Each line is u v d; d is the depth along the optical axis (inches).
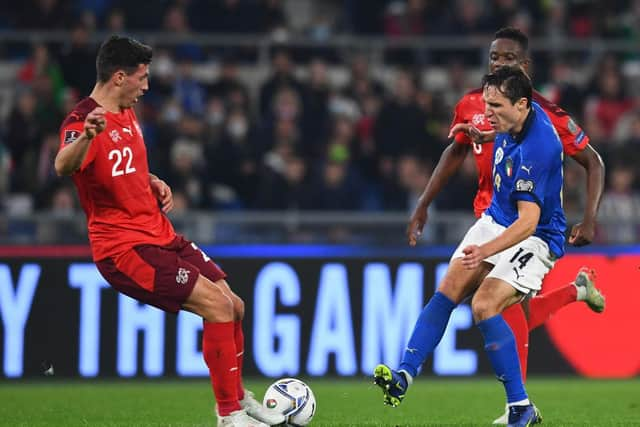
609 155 1888.5
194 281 850.1
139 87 860.0
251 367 1478.8
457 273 911.0
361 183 1894.7
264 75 2160.4
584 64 2214.6
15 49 2169.0
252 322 1480.1
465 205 1834.4
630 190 1863.9
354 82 2075.5
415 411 1138.7
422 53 2201.0
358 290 1491.1
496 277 869.2
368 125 2026.3
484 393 1326.3
